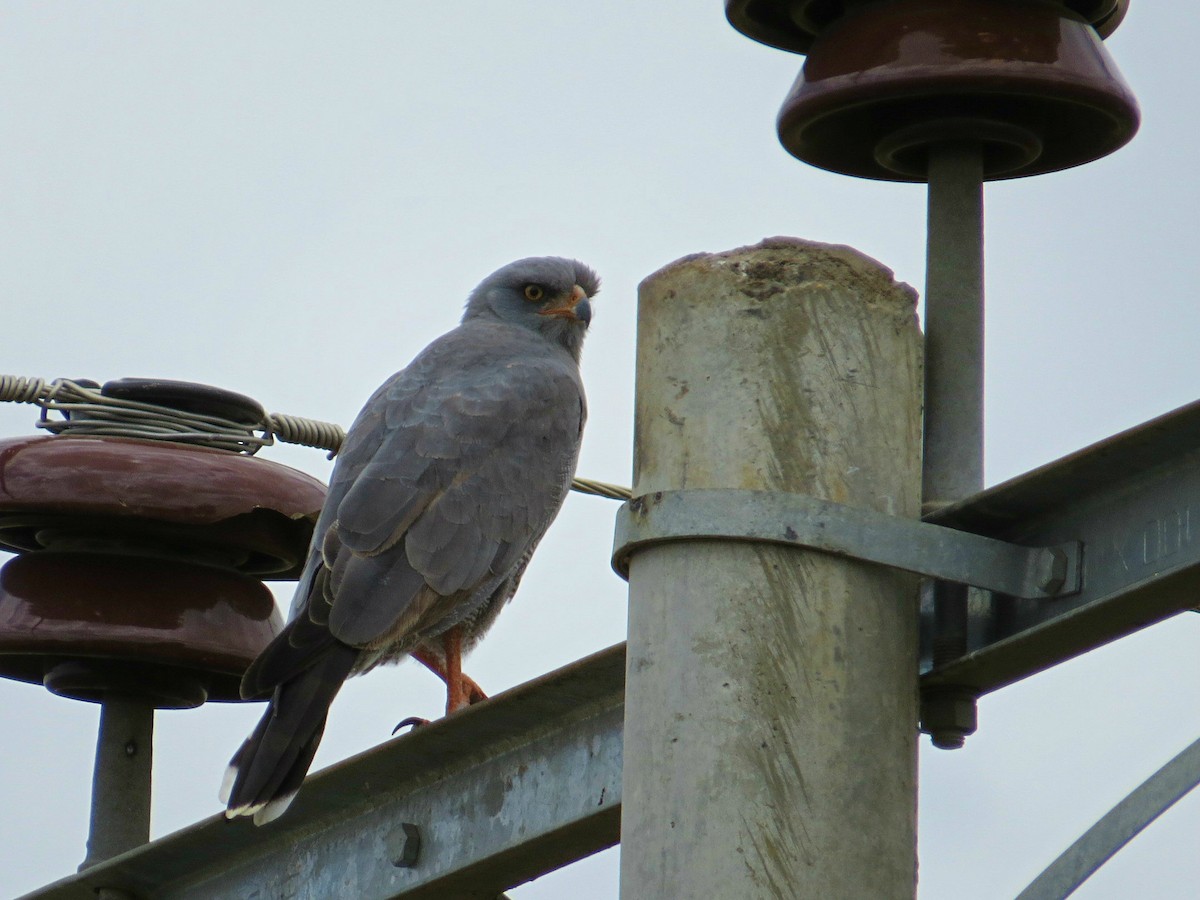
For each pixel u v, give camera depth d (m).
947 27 6.75
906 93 6.77
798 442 5.76
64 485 9.93
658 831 5.57
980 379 6.66
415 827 7.43
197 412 10.84
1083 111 7.00
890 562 5.70
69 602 10.15
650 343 6.02
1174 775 5.71
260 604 10.59
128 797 10.29
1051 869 5.84
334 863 7.82
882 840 5.57
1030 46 6.71
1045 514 5.85
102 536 10.33
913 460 5.96
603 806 6.58
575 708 6.80
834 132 7.32
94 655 10.14
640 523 5.80
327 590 10.30
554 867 7.17
